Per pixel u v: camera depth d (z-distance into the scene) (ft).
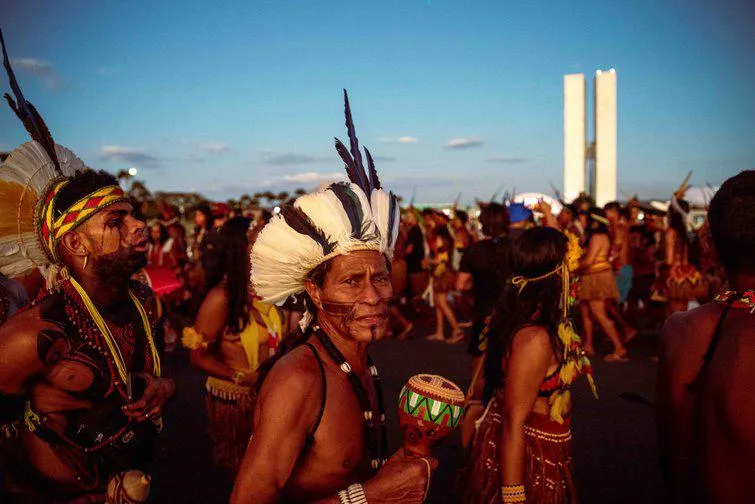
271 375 4.61
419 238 32.48
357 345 5.05
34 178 6.23
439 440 4.94
